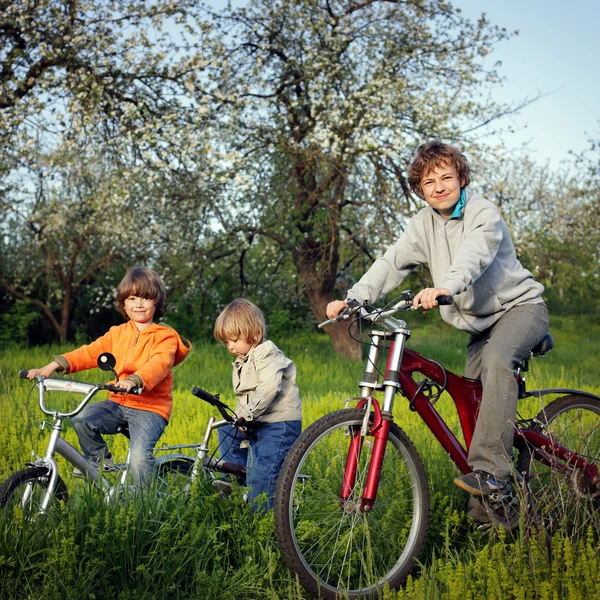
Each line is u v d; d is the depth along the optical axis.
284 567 3.38
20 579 3.13
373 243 13.84
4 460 5.30
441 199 3.70
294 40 13.38
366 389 3.45
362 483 3.41
